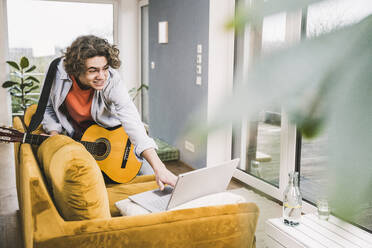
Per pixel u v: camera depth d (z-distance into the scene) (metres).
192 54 4.22
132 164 2.33
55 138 1.51
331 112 0.13
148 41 5.81
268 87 0.15
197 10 4.05
